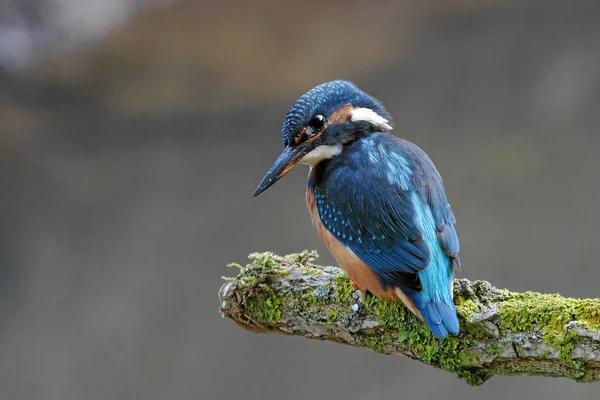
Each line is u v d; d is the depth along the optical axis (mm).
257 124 18016
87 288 14836
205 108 18344
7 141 17719
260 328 6051
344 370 12891
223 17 19375
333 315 5656
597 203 14750
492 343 5066
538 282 13852
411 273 5305
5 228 16156
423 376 12703
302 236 15109
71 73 18844
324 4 19328
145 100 18562
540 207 14914
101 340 13938
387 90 17844
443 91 17844
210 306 14273
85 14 19281
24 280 15133
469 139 16672
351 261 5562
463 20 19328
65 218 16266
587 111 16781
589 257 13906
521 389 12445
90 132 18141
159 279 14734
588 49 17922
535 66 17891
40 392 13320
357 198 5656
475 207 15070
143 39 19281
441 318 5023
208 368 13320
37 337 14078
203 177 16906
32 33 19062
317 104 6051
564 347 4836
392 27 19078
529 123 16875
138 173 17266
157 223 15906
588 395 12336
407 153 5930
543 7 19250
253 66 18734
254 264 5895
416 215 5496
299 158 6070
